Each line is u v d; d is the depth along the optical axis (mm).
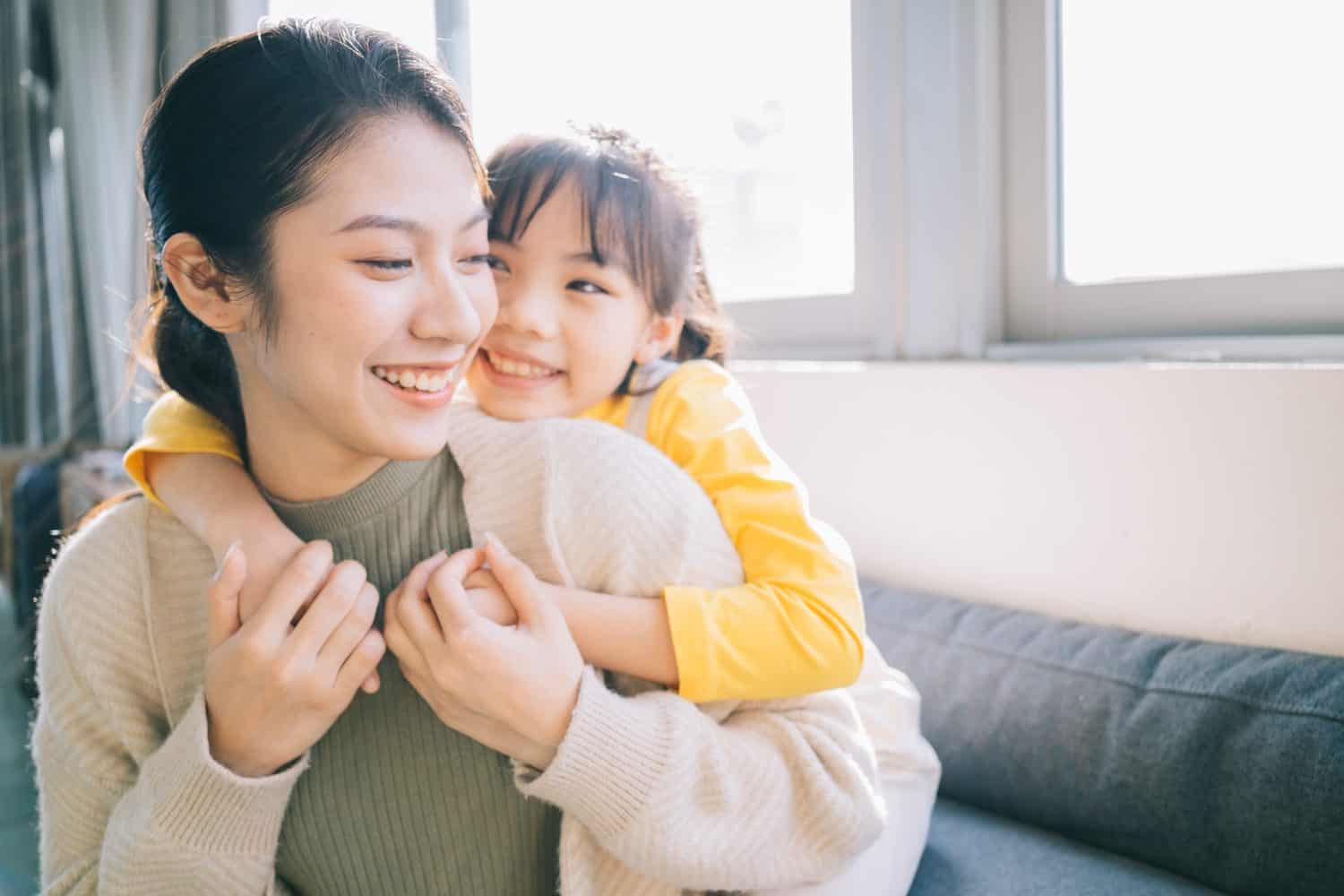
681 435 908
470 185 571
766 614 664
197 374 678
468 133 576
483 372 933
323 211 522
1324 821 792
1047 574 1152
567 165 912
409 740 643
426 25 2039
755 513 787
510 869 664
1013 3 1315
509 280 918
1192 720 883
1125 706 932
